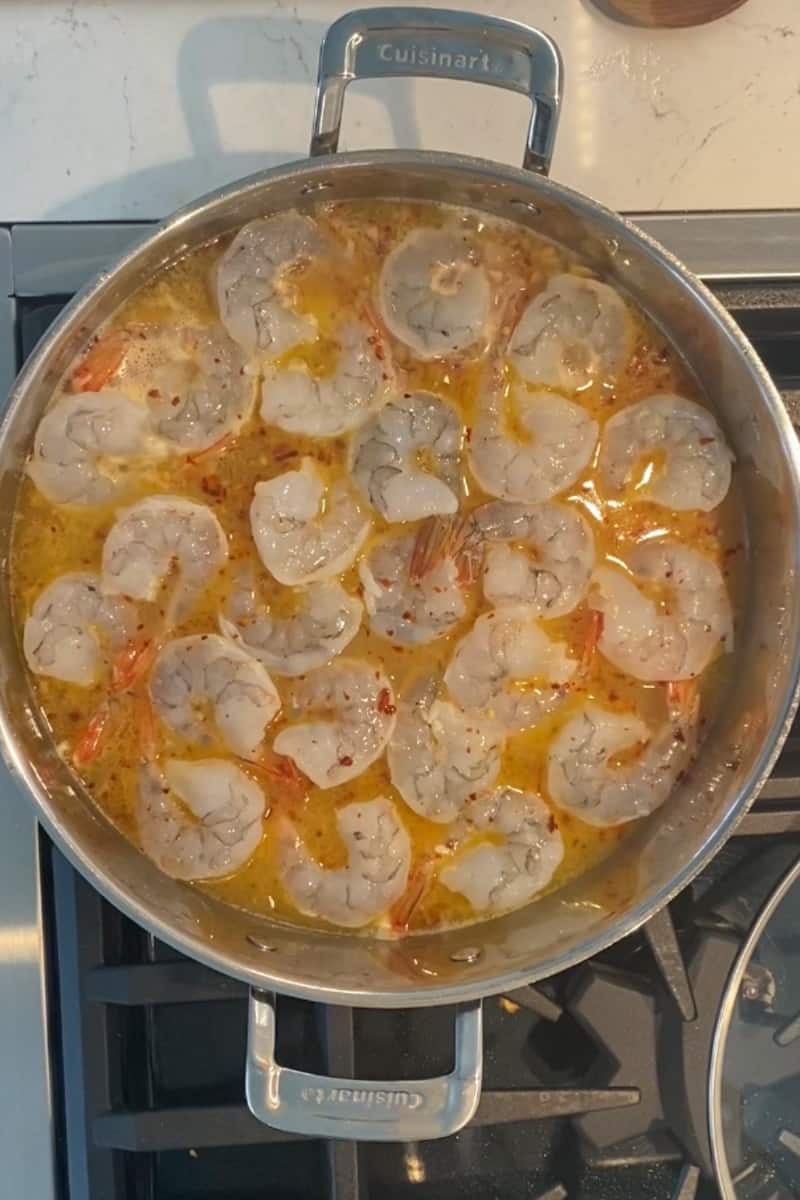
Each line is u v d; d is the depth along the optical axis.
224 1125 0.86
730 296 0.90
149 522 0.85
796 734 0.90
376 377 0.86
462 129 0.89
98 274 0.81
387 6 0.88
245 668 0.86
